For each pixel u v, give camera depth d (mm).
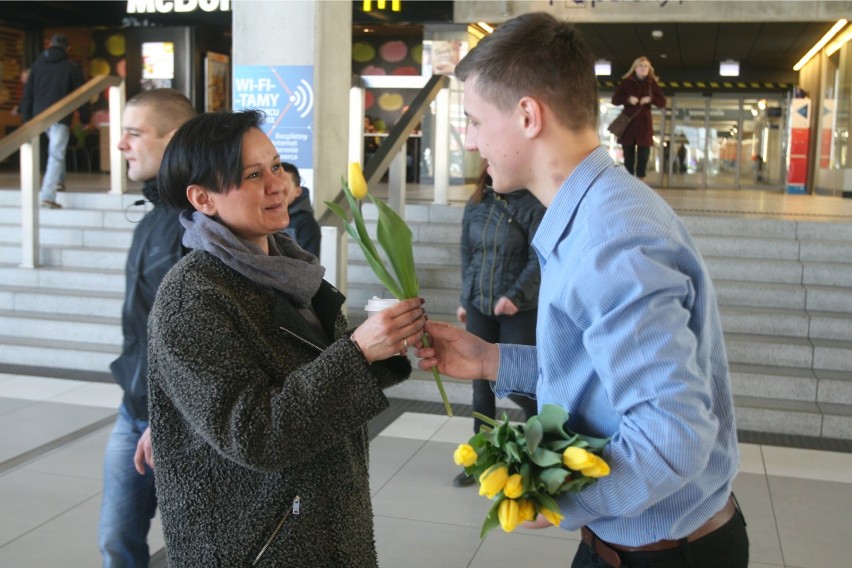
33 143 6992
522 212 3928
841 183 12656
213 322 1526
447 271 6516
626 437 1271
